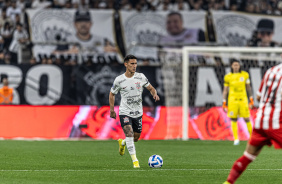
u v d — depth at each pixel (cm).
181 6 6888
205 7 6906
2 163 2744
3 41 6272
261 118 1677
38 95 5066
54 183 1964
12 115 4734
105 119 4816
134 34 6656
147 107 4878
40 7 6500
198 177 2158
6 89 5016
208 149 3766
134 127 2619
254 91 5244
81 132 4778
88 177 2144
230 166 2628
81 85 5103
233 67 4141
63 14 6506
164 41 6725
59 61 6278
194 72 5325
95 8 6669
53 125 4766
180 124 5006
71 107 4812
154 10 6806
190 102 5294
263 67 5347
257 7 6994
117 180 2047
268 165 2688
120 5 6744
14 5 6425
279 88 1658
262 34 6956
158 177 2144
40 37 6425
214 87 5344
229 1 6962
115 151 3534
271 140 1675
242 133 4853
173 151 3566
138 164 2506
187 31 6781
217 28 6856
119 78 2500
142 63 6306
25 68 5072
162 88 5331
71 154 3297
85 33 6538
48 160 2912
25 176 2183
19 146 3906
